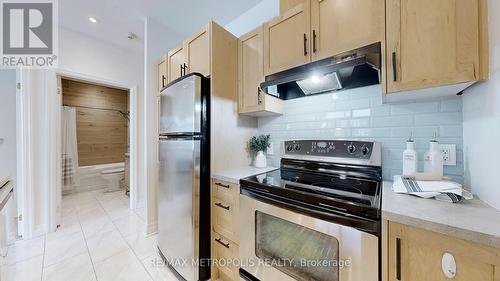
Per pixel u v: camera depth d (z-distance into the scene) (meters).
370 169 1.34
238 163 1.87
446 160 1.12
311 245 1.01
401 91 1.00
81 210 3.07
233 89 1.81
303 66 1.37
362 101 1.45
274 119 1.96
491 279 0.60
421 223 0.70
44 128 2.35
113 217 2.81
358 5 1.14
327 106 1.62
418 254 0.72
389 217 0.77
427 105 1.19
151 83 2.45
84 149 4.37
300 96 1.72
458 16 0.84
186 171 1.57
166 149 1.79
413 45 0.94
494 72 0.76
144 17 2.39
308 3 1.34
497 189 0.75
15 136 2.50
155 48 2.47
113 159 4.83
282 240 1.14
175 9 2.23
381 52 1.05
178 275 1.65
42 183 2.33
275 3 1.98
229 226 1.48
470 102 0.98
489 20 0.79
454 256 0.65
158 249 1.97
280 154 1.81
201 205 1.60
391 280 0.77
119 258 1.88
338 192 1.03
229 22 2.45
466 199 0.88
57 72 2.49
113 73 3.01
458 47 0.84
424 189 0.92
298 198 1.03
